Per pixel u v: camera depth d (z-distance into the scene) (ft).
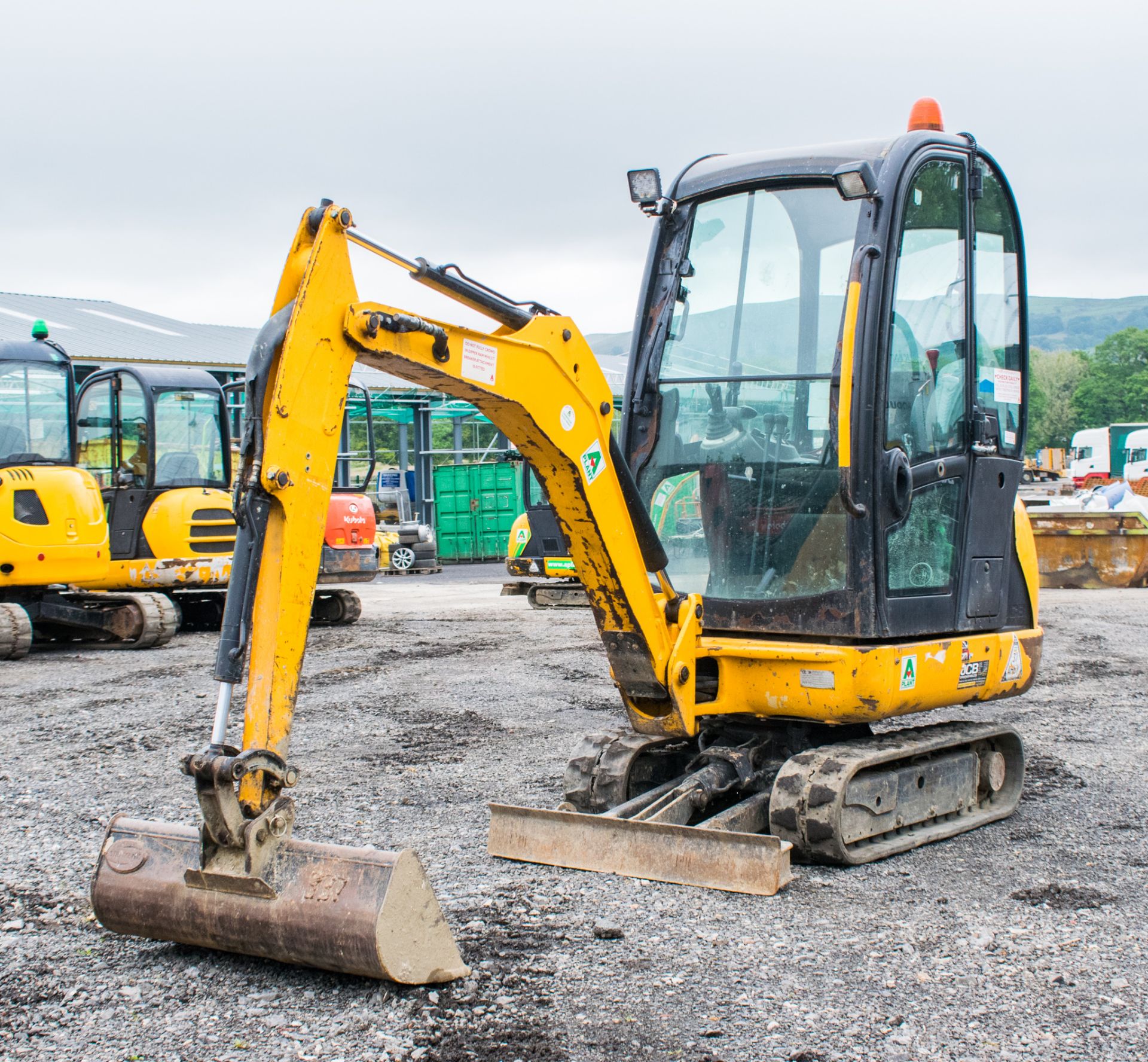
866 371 15.58
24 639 36.86
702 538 17.56
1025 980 11.94
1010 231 19.27
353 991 11.71
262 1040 10.76
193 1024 11.10
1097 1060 10.26
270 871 11.70
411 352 12.54
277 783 11.52
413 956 11.58
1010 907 14.12
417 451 106.83
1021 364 19.48
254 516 11.45
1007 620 19.25
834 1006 11.34
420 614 51.21
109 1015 11.35
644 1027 10.91
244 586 11.40
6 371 38.93
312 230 12.21
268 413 11.67
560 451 14.60
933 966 12.31
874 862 15.96
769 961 12.44
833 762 15.72
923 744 16.90
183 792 20.17
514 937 13.11
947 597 17.30
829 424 16.44
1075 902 14.33
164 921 12.19
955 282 17.57
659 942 12.94
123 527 43.96
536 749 23.47
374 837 17.24
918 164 16.39
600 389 15.35
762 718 17.67
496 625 45.83
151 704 28.81
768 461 16.98
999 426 18.66
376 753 23.13
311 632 44.19
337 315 12.00
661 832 15.10
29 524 37.81
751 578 17.06
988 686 18.04
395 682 31.94
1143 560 59.21
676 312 17.98
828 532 16.40
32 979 12.22
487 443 124.57
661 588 16.49
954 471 17.40
